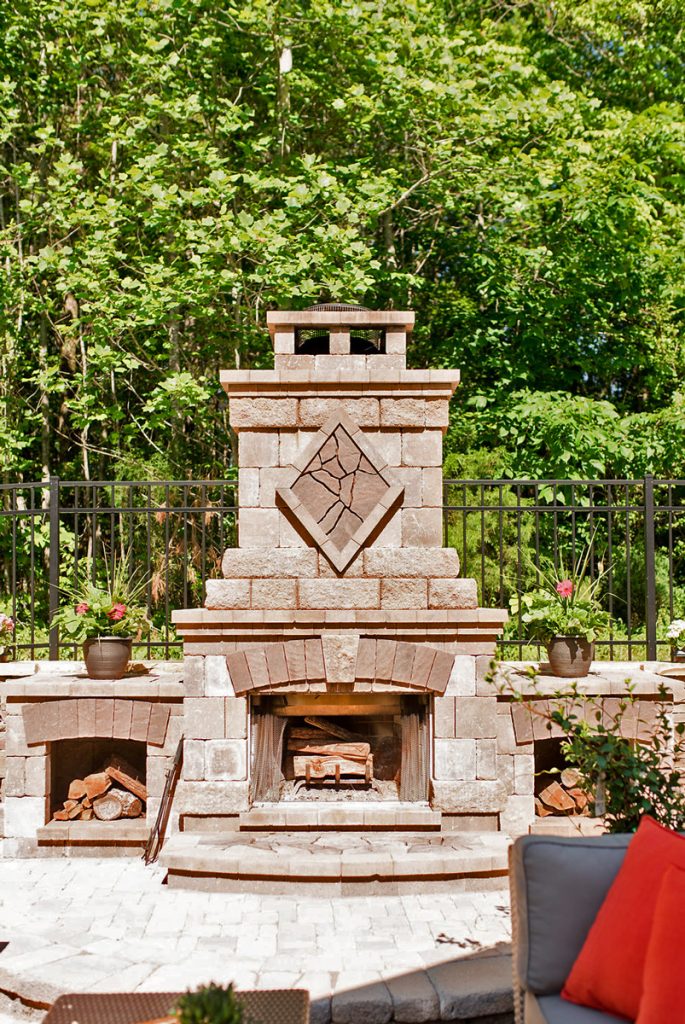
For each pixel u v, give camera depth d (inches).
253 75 390.6
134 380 458.6
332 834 193.8
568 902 108.2
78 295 365.1
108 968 138.6
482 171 386.0
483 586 239.6
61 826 206.4
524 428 400.5
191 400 356.5
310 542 198.7
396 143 405.4
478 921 162.4
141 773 224.4
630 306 466.6
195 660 196.2
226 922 161.9
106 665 211.9
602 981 100.3
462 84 356.2
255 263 379.2
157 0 339.9
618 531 450.0
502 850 183.3
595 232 410.0
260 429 198.8
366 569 197.3
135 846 205.8
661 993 91.7
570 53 497.7
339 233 334.6
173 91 360.5
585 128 433.1
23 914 166.4
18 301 382.9
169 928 158.7
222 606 195.8
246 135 404.2
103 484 241.1
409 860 177.5
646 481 245.0
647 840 108.0
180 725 206.5
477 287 436.5
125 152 421.7
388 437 199.6
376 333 252.8
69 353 451.8
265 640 195.8
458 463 393.1
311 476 198.2
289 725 207.5
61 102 413.4
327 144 420.5
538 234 431.8
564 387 471.5
